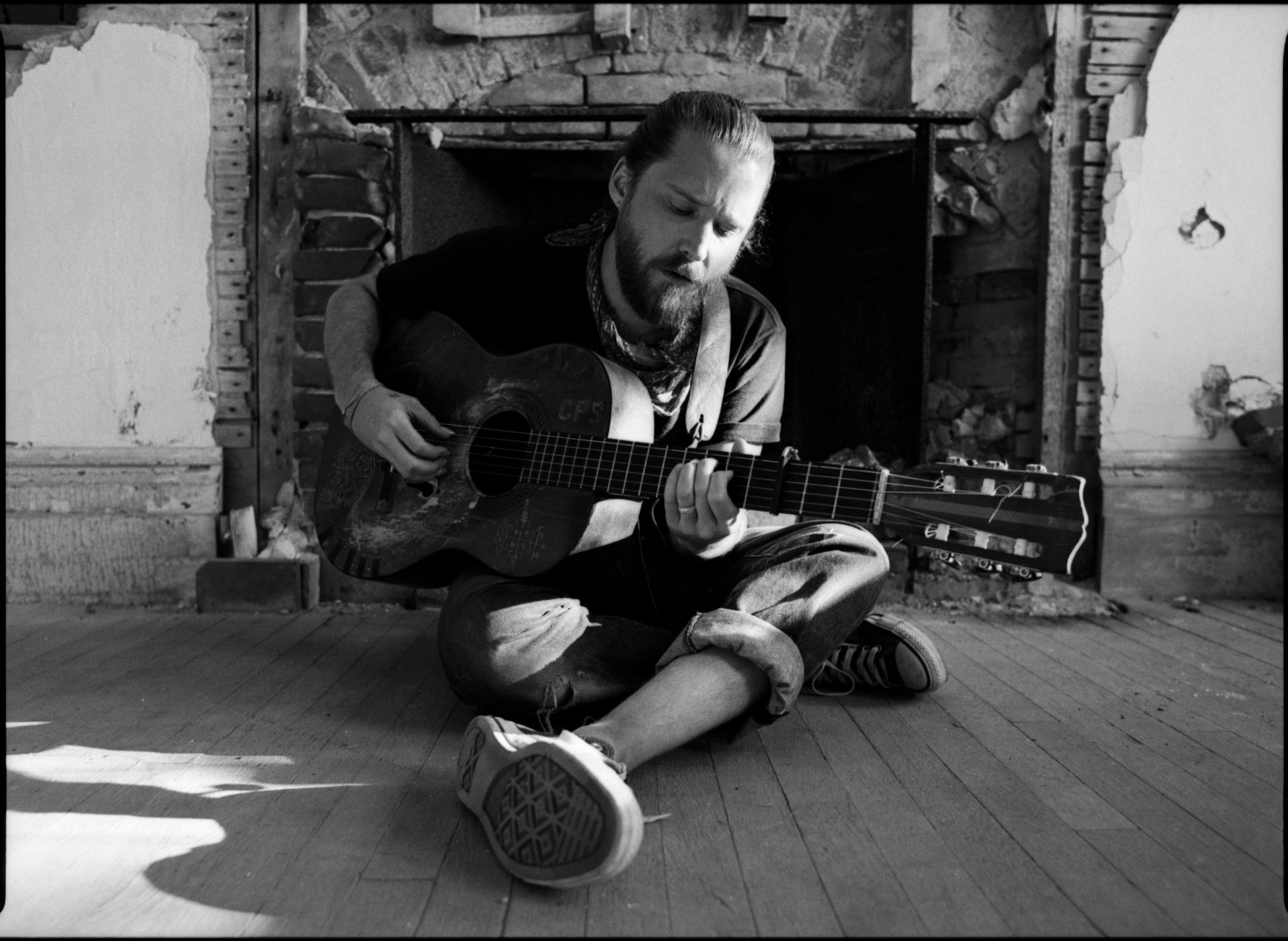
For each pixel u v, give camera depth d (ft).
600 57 12.30
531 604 7.02
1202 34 12.02
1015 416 12.60
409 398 7.61
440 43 12.30
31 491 12.03
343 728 7.56
